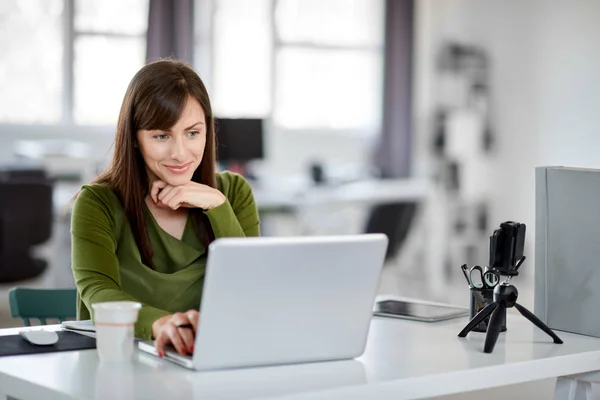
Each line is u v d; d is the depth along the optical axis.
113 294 2.15
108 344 1.87
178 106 2.20
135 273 2.33
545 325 2.18
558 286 2.33
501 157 8.99
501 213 8.99
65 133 8.45
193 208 2.41
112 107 8.62
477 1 9.12
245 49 9.05
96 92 8.57
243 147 7.44
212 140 2.44
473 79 9.18
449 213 9.28
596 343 2.19
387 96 9.51
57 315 2.67
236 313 1.79
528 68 8.75
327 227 8.20
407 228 7.53
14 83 8.29
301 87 9.41
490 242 2.22
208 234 2.41
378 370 1.85
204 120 2.28
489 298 2.25
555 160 8.58
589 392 2.28
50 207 6.00
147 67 2.26
